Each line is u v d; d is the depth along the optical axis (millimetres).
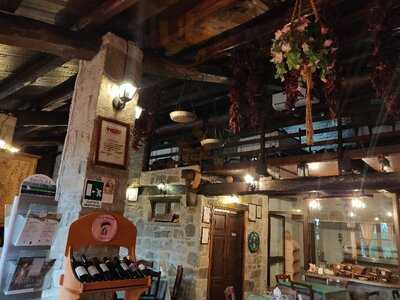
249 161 5059
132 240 2266
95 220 2094
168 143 6727
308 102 1843
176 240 5535
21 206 2045
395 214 5355
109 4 2223
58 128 5555
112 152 2447
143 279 2109
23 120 4199
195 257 5199
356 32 2838
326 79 2137
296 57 1818
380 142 4547
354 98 3932
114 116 2514
